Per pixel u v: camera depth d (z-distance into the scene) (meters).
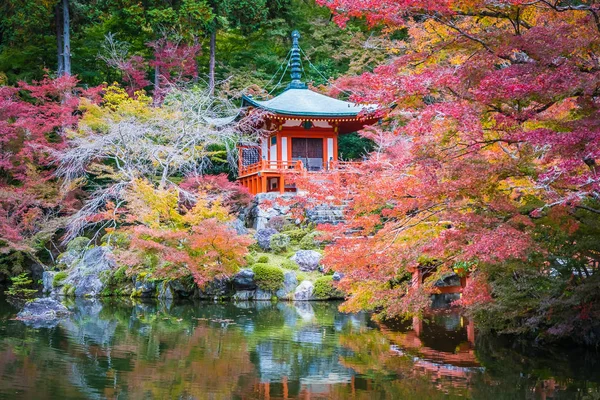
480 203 9.90
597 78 8.05
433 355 12.30
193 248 19.80
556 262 11.95
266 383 10.12
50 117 26.28
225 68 36.69
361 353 12.44
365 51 34.50
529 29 9.10
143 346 12.93
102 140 23.16
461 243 9.85
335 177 13.83
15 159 25.09
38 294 22.66
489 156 10.87
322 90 33.84
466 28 10.21
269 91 37.16
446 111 8.93
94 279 22.05
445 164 9.68
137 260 19.95
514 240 8.63
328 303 20.20
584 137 7.73
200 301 20.61
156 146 23.22
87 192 27.52
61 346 12.80
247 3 32.38
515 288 12.06
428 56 9.80
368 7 9.22
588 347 12.62
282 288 21.03
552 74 8.16
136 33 36.25
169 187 23.14
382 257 11.16
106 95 27.19
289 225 25.47
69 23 32.88
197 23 32.91
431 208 10.95
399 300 11.60
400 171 11.51
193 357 11.93
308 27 40.50
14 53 33.25
